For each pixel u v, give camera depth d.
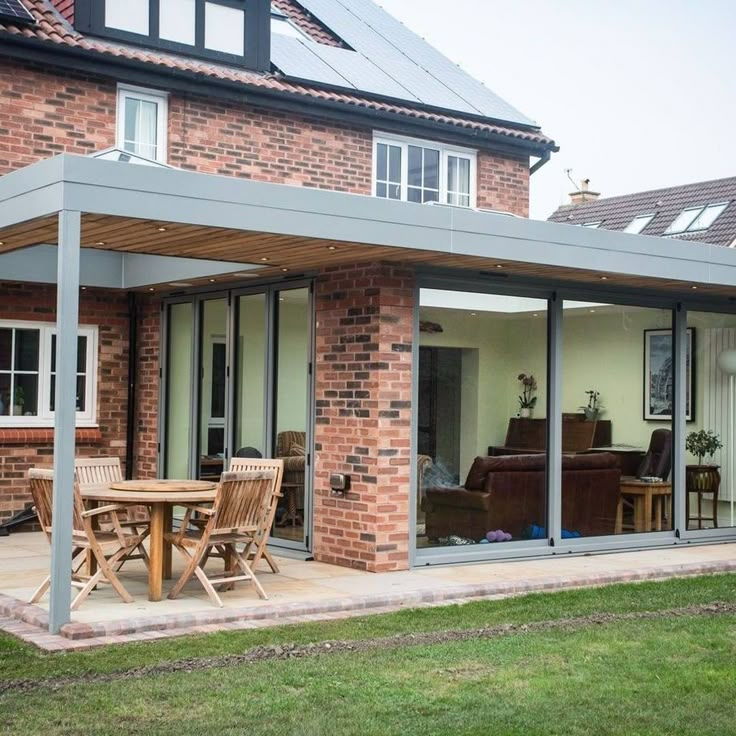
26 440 12.10
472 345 10.32
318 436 10.26
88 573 8.84
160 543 8.13
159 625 7.22
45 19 11.84
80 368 12.85
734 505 12.41
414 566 9.84
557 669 6.26
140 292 12.84
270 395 10.95
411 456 9.82
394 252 9.00
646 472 11.69
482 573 9.63
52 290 12.41
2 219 7.89
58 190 7.08
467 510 10.31
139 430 13.08
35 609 7.57
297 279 10.56
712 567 10.34
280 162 13.27
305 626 7.39
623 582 9.59
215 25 13.12
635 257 10.21
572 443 11.09
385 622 7.56
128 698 5.50
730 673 6.21
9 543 11.25
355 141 13.94
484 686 5.86
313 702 5.49
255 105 12.98
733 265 11.08
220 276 10.92
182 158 12.51
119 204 7.23
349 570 9.70
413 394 9.85
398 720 5.21
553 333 10.93
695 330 12.20
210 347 11.97
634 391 11.61
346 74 14.28
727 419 12.42
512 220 9.31
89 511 7.99
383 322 9.66
